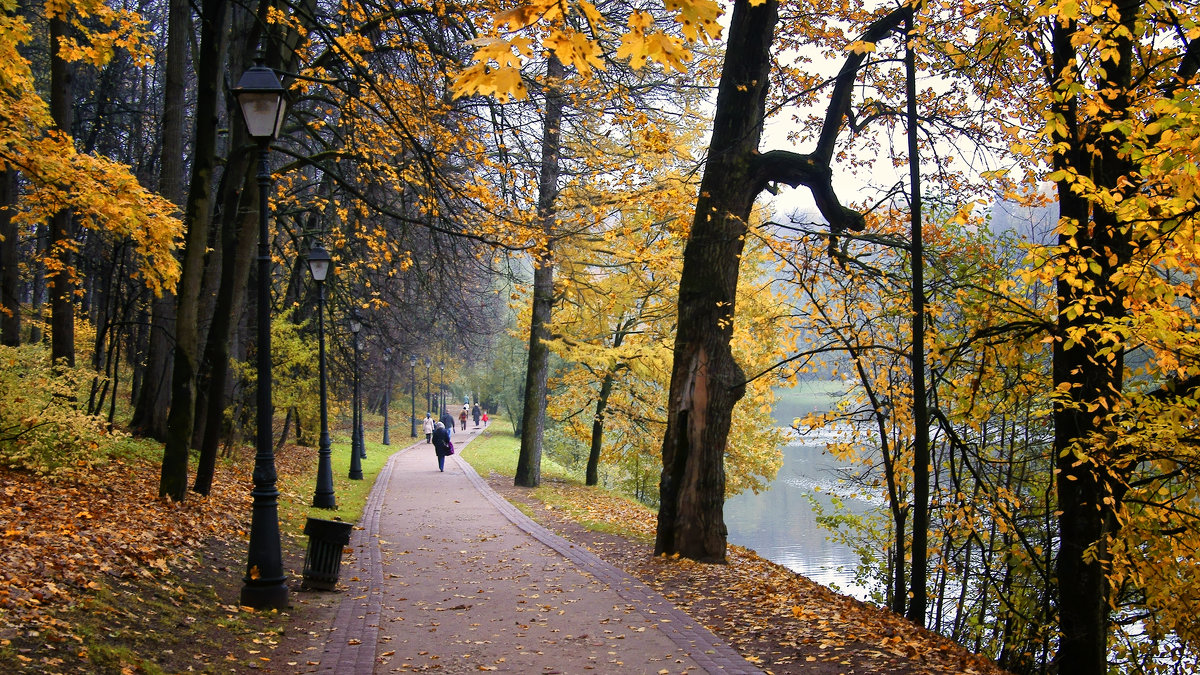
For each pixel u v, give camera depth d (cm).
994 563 1273
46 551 740
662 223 1445
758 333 1645
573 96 1506
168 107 1691
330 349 2867
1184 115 596
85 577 698
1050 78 931
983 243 1150
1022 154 802
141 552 849
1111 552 878
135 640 617
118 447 1505
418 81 1354
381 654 730
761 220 1741
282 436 2973
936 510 1211
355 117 1416
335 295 2436
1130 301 793
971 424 1220
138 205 1072
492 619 872
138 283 1902
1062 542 899
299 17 1473
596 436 2666
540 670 679
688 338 1242
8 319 1576
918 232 958
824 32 1247
